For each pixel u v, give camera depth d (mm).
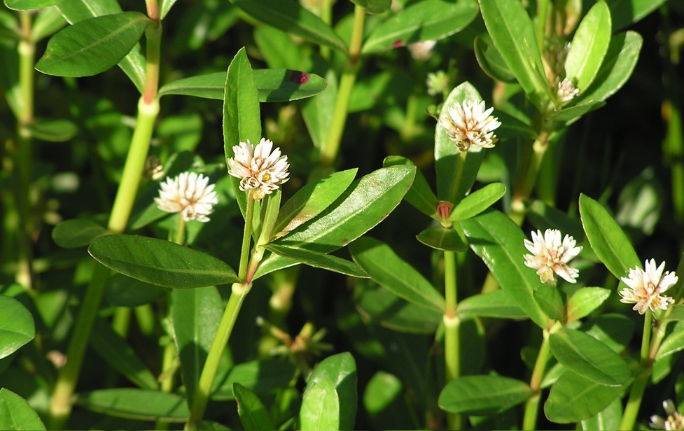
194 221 537
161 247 455
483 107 474
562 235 539
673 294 473
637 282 461
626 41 524
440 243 479
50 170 623
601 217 476
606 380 462
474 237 496
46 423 535
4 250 610
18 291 526
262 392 517
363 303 563
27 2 473
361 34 555
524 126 521
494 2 508
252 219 465
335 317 615
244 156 447
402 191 468
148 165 529
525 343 588
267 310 600
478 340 538
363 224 468
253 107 461
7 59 598
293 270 589
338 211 469
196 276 458
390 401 565
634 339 592
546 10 528
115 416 535
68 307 569
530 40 510
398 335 589
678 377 509
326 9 620
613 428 502
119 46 474
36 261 592
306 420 457
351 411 481
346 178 464
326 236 468
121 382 583
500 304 520
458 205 486
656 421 502
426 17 554
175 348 529
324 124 583
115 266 445
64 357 582
